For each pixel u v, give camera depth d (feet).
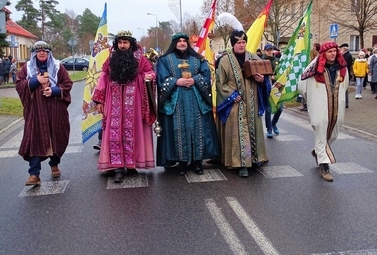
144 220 14.80
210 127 20.30
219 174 20.07
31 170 18.65
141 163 19.62
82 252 12.59
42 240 13.44
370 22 86.07
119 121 19.20
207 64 20.21
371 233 13.43
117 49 19.08
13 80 87.56
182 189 18.02
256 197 16.85
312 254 12.14
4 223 14.87
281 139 28.19
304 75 19.21
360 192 17.25
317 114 18.89
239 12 85.15
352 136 28.71
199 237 13.35
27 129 18.21
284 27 85.61
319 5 81.46
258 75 19.26
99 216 15.28
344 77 18.85
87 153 24.80
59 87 18.48
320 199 16.51
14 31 163.63
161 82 19.54
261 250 12.41
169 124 19.84
